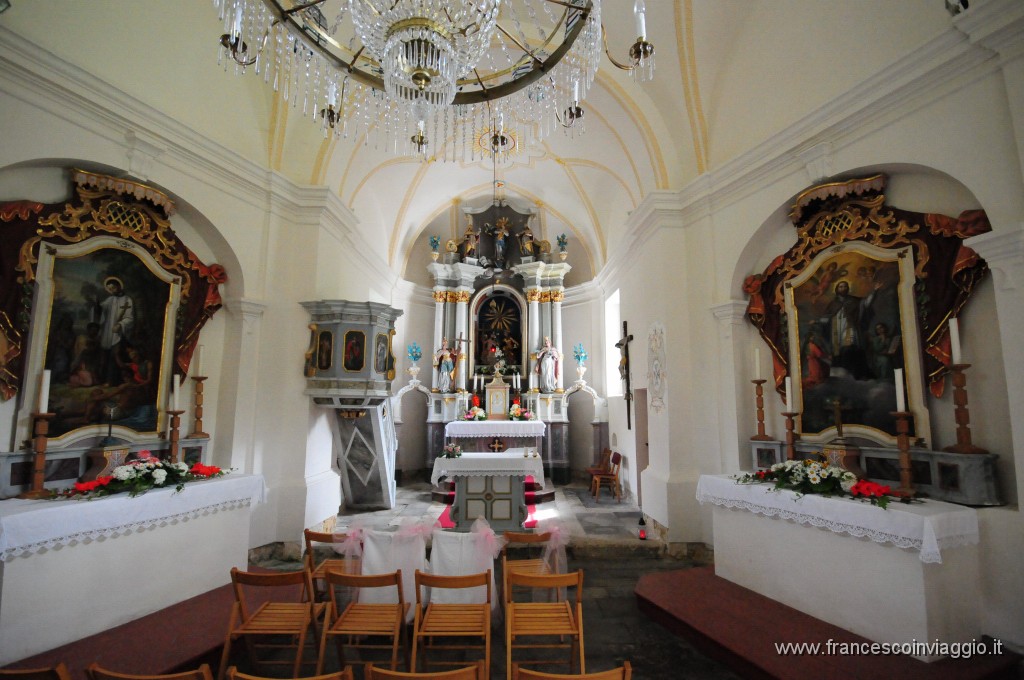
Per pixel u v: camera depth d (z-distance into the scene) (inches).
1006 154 147.1
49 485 177.9
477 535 164.6
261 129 255.1
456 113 202.4
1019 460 140.6
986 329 161.3
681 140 268.5
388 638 165.8
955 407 157.6
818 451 206.4
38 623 139.0
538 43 250.4
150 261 211.9
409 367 455.8
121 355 201.8
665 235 267.6
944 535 134.5
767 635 151.4
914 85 168.7
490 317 482.9
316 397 259.3
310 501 251.8
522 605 147.3
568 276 492.4
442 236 491.2
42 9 172.1
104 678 85.1
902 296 181.3
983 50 151.3
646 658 152.7
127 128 194.4
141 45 203.2
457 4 140.0
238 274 240.8
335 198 271.3
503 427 392.8
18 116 166.4
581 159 362.3
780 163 218.4
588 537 258.8
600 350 450.6
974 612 141.8
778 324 231.0
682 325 261.3
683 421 255.9
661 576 203.0
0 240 170.1
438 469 263.1
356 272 329.7
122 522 157.0
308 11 120.0
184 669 136.9
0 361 167.8
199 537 184.7
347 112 239.5
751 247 237.9
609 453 387.2
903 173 184.2
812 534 164.1
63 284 185.8
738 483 190.7
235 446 233.3
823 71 205.5
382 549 164.4
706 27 241.0
